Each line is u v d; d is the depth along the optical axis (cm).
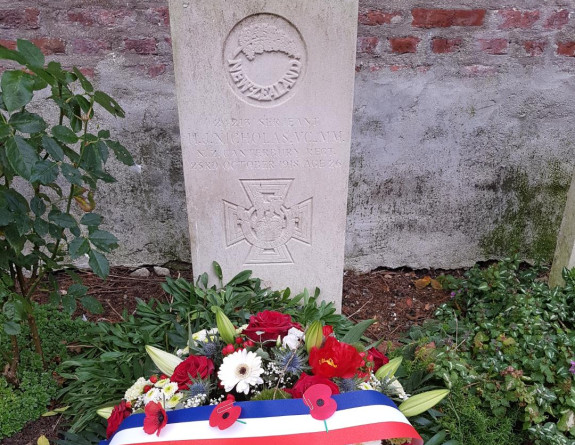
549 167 315
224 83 233
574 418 207
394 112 302
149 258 331
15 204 187
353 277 337
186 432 161
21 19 277
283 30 224
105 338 243
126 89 292
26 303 198
